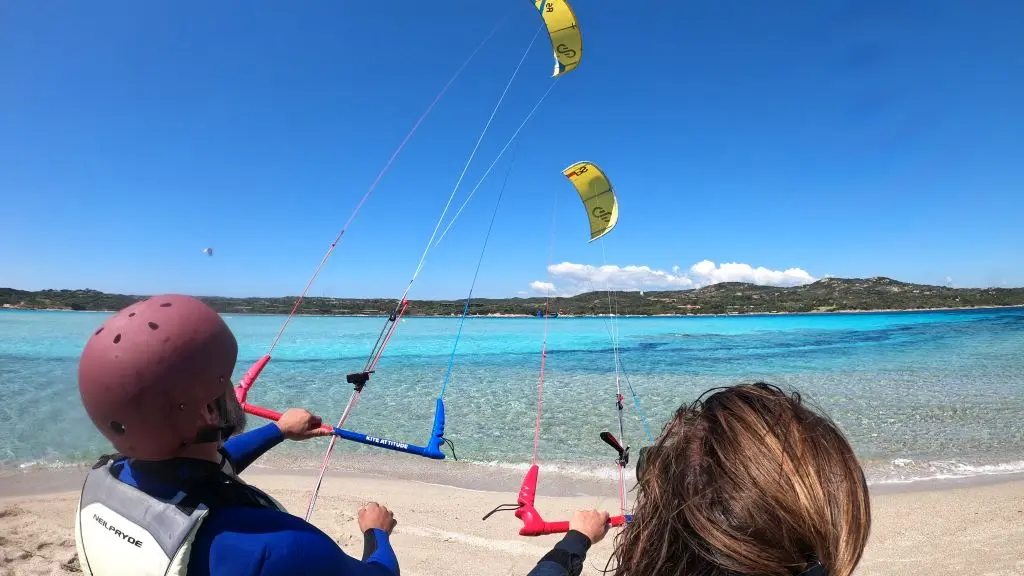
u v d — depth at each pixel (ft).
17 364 59.06
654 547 3.08
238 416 4.46
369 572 4.60
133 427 3.59
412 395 46.57
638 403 42.88
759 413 3.08
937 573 15.53
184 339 3.64
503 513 20.18
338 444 30.37
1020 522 19.04
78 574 13.82
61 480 23.17
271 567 3.54
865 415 36.99
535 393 47.34
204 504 3.70
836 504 2.77
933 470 25.76
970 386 47.98
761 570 2.66
